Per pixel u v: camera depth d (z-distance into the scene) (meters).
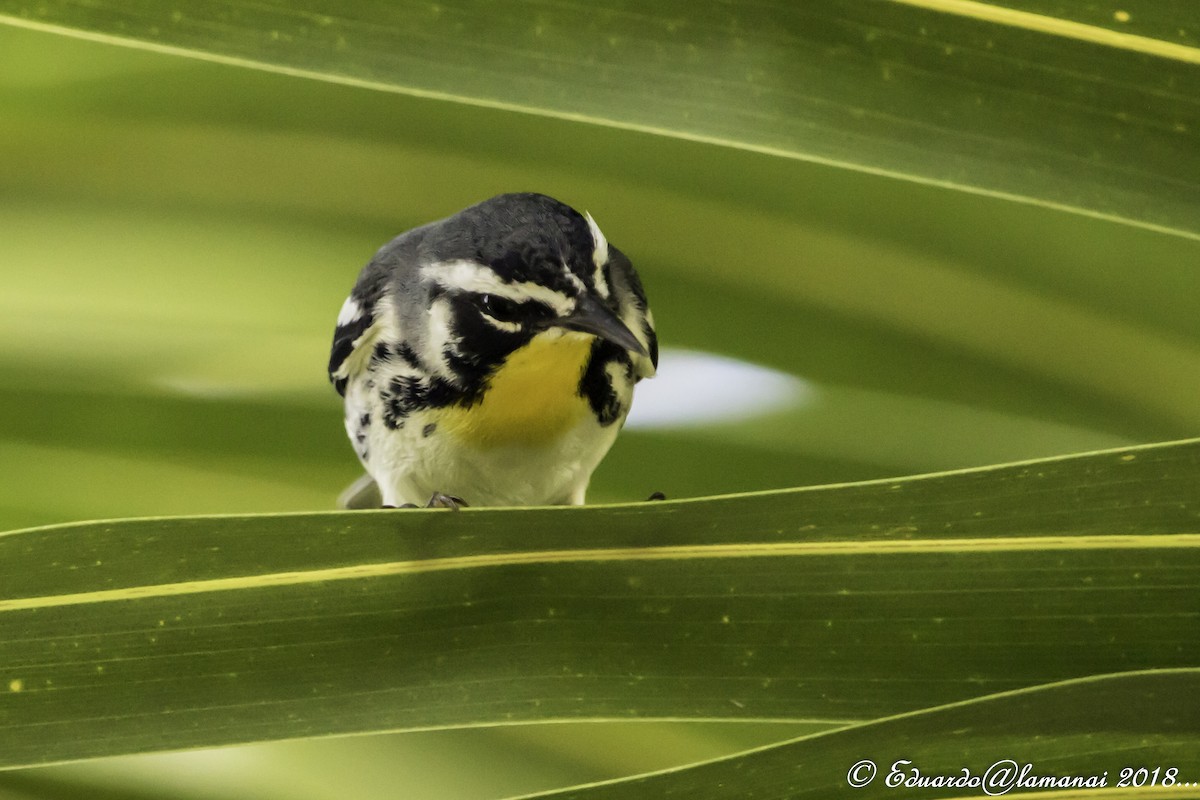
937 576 3.02
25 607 3.01
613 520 3.02
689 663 3.02
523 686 3.02
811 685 3.02
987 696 3.01
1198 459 3.01
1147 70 2.97
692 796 3.01
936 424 3.11
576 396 3.10
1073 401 3.11
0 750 3.01
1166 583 3.01
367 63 2.92
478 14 2.94
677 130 2.97
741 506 3.02
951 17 2.99
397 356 3.10
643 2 2.96
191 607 3.02
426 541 3.02
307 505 3.12
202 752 3.11
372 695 3.02
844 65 2.99
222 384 3.12
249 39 2.89
